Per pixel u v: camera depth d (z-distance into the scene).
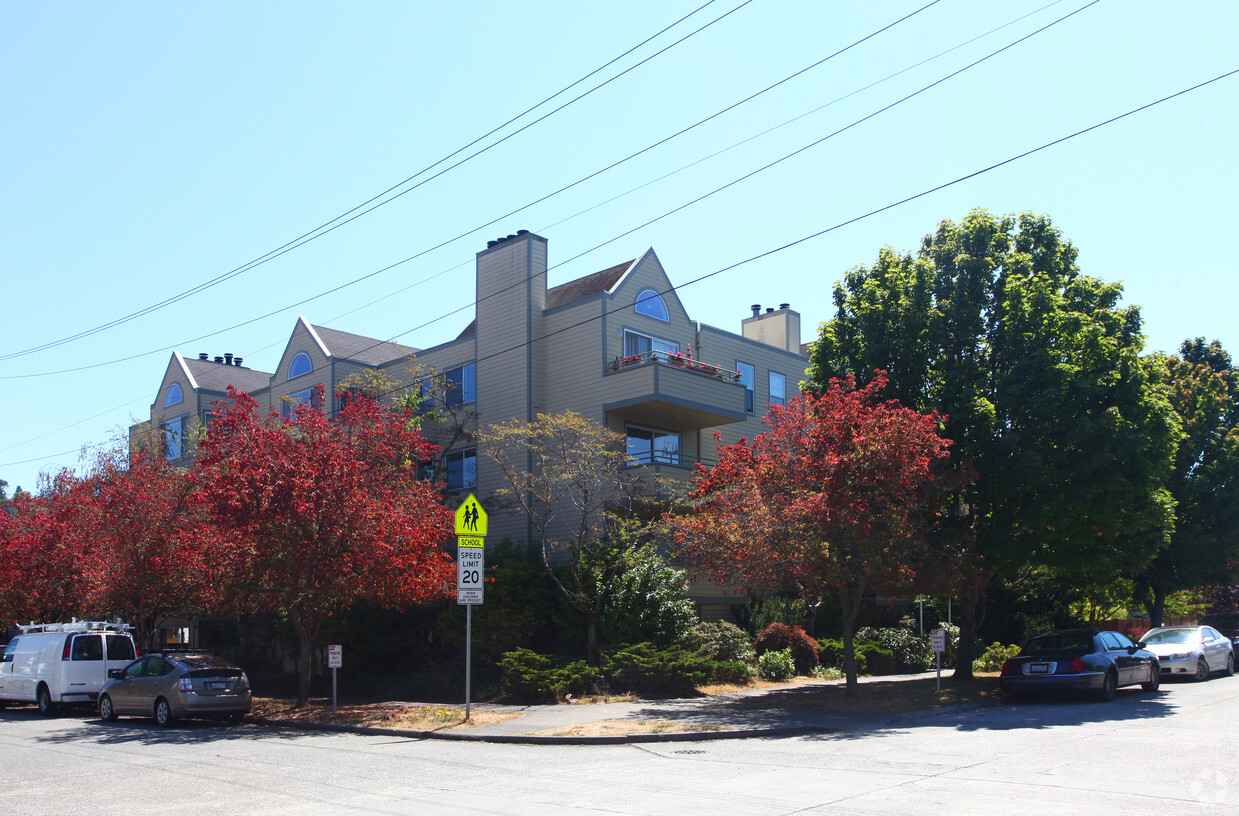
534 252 30.22
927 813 8.55
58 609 29.31
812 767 11.59
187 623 36.75
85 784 11.52
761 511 18.36
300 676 21.17
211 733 17.25
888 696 20.16
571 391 28.98
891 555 18.19
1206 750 12.22
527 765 12.47
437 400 31.03
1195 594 44.19
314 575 19.39
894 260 22.88
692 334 32.06
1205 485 30.92
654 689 21.23
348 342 37.19
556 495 27.70
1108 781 10.04
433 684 23.61
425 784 11.02
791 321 38.97
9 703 25.95
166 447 33.81
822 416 18.36
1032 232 22.36
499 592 24.31
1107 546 21.73
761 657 25.52
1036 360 20.14
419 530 20.34
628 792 10.10
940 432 20.66
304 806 9.76
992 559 20.78
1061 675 19.06
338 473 19.14
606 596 23.70
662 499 25.95
